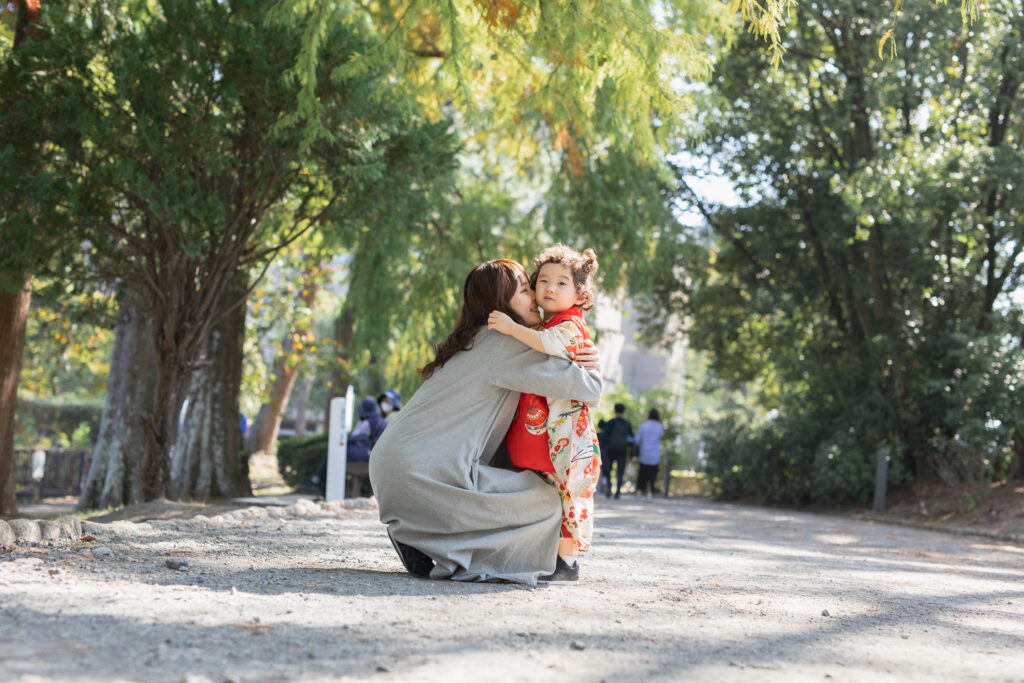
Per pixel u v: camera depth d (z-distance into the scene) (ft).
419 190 35.22
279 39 29.66
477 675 8.54
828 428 64.34
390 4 34.60
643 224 59.31
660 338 80.07
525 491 15.08
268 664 8.51
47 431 110.01
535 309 15.84
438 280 58.34
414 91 31.30
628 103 26.76
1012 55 52.49
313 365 68.28
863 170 55.26
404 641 9.77
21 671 7.75
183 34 29.71
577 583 15.72
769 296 68.39
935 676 9.95
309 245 55.42
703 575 18.94
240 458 47.80
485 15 22.00
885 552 31.35
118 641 9.09
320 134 27.71
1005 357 52.49
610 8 22.04
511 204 60.59
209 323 34.27
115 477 48.21
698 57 23.82
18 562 14.44
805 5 55.16
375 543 21.39
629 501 60.23
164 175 29.27
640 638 10.82
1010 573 26.40
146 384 49.24
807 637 11.78
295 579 14.29
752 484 66.85
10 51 28.17
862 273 62.28
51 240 28.48
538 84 33.83
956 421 53.78
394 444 15.07
